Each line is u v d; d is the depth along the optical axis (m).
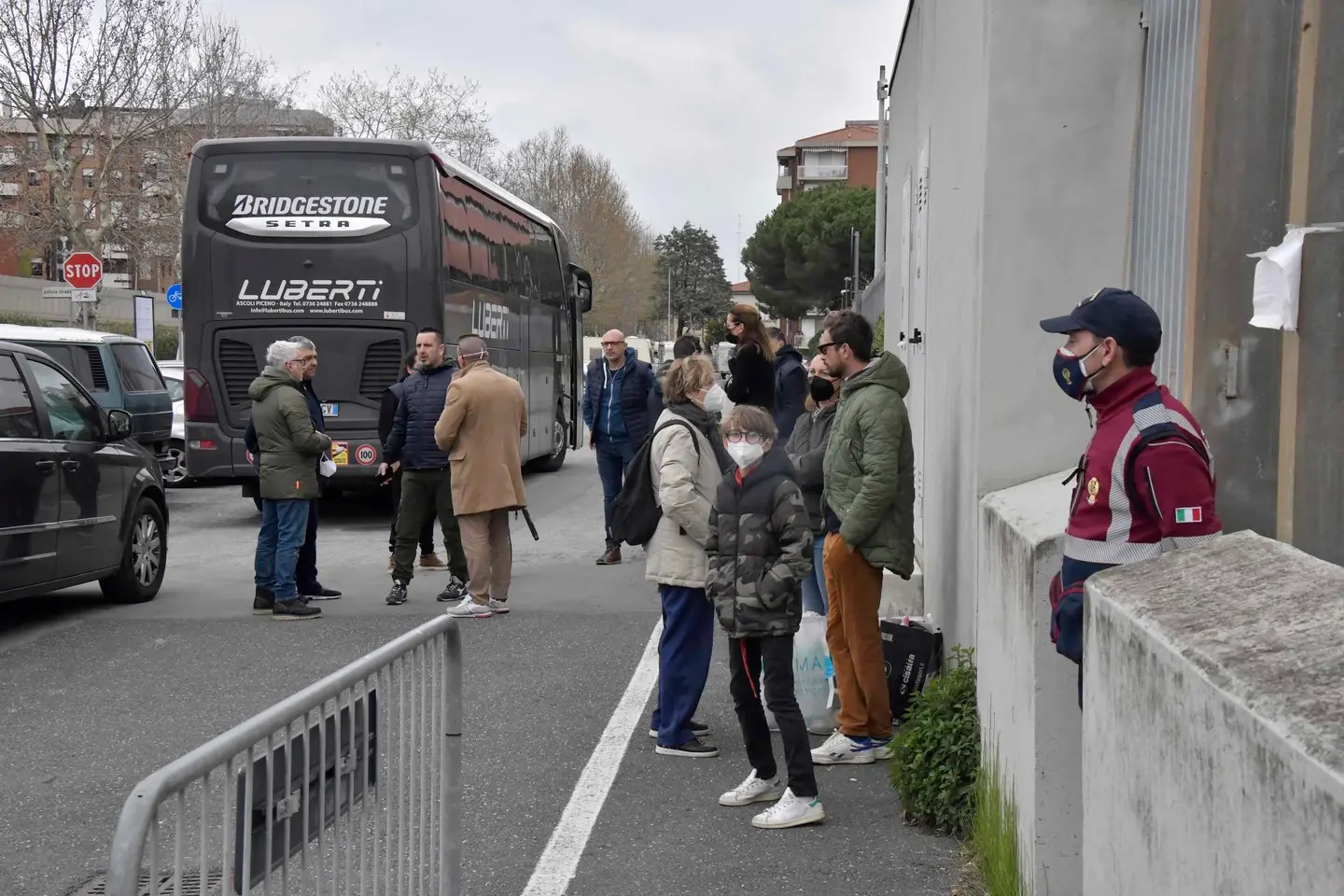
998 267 5.19
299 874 2.60
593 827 5.21
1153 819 2.53
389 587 10.81
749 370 9.08
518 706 7.07
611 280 90.88
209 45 39.06
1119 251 5.13
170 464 18.81
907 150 10.66
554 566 11.83
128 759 6.21
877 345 15.27
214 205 14.07
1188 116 4.45
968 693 5.21
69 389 9.47
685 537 6.14
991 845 4.41
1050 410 5.19
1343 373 3.27
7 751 6.33
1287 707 1.97
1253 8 3.89
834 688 6.59
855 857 4.86
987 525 4.69
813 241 64.94
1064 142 5.12
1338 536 3.30
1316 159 3.47
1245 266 3.89
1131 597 2.79
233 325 14.05
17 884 4.71
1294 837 1.86
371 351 14.08
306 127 43.34
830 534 6.04
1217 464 4.05
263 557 9.60
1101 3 5.07
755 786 5.47
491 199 17.06
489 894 4.57
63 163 35.25
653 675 7.72
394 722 3.18
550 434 21.09
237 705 7.17
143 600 10.17
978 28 5.45
